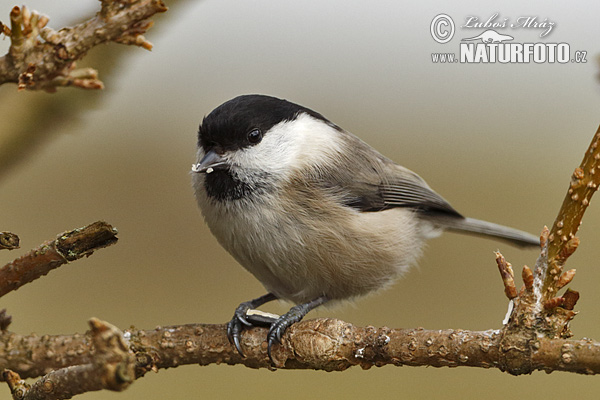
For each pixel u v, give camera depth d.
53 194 9.14
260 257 6.34
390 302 8.76
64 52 3.80
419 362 4.53
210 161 6.23
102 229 4.05
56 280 8.52
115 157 9.47
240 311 5.29
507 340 4.12
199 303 8.59
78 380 3.61
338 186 6.51
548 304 4.03
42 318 8.02
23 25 3.76
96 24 3.85
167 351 5.03
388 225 6.75
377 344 4.65
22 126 5.93
